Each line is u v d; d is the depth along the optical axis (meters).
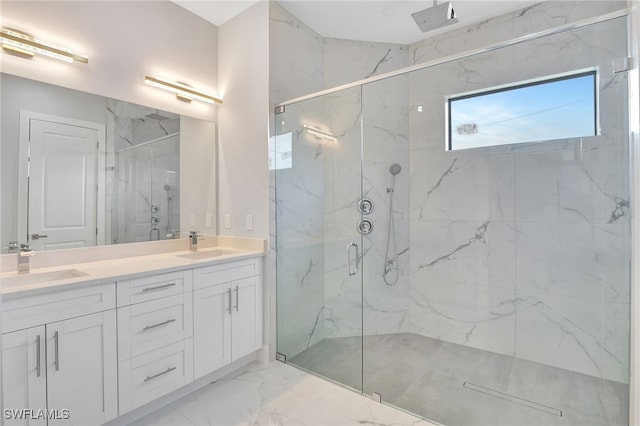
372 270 2.60
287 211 2.56
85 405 1.48
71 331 1.44
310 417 1.78
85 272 1.66
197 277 1.98
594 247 1.91
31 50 1.75
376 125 2.59
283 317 2.56
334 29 2.79
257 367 2.37
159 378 1.77
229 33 2.69
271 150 2.44
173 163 2.47
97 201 2.04
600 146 1.87
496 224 2.32
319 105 2.58
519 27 2.48
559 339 2.07
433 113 2.51
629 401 1.68
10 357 1.27
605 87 1.82
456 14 2.53
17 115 1.72
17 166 1.72
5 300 1.25
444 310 2.49
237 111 2.63
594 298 1.92
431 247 2.54
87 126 2.00
